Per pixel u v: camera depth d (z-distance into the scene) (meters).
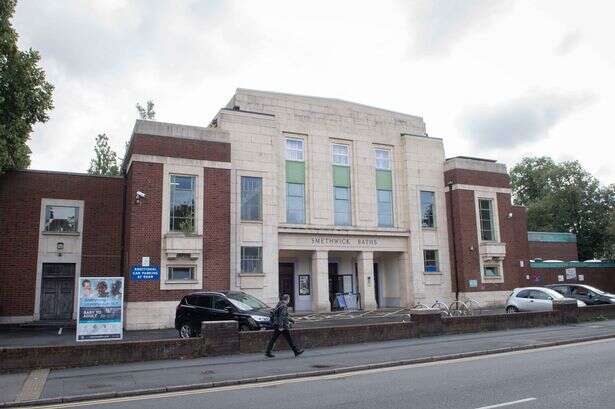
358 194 34.62
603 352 14.52
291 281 33.91
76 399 10.27
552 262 42.88
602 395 8.91
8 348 13.39
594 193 56.56
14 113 24.50
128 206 27.61
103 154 42.78
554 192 61.75
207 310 19.08
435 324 19.47
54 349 13.80
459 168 36.59
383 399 9.18
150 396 10.51
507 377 10.98
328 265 35.75
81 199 28.53
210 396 10.25
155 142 27.05
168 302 25.92
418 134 37.91
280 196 32.19
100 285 16.36
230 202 28.56
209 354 15.39
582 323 23.44
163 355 14.88
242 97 32.00
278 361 14.24
